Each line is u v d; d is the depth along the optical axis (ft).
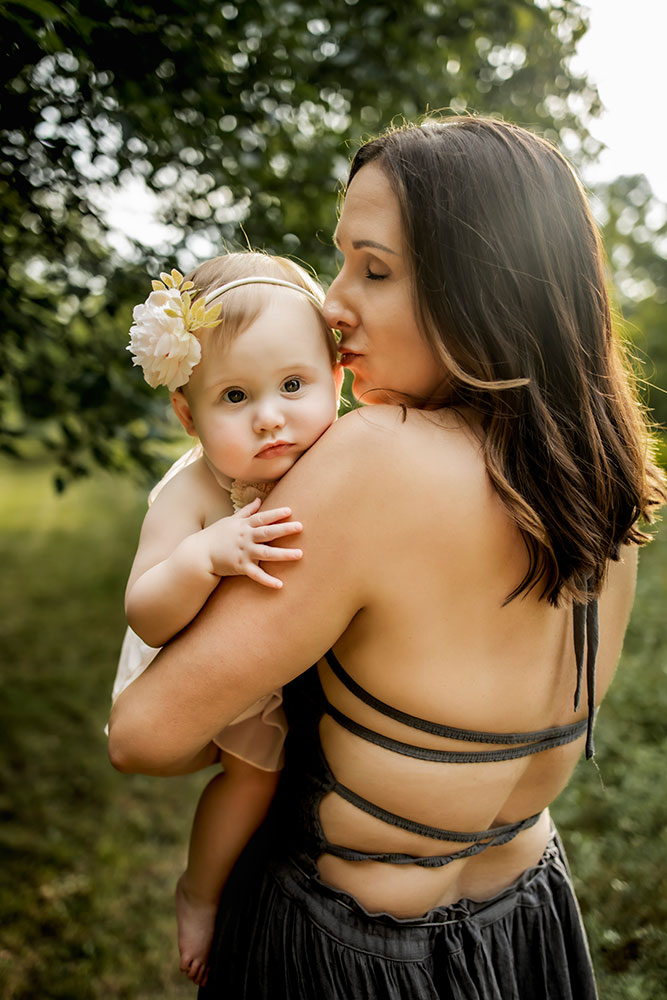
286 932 4.13
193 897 4.86
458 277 3.52
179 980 8.89
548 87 10.77
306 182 9.93
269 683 3.67
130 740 3.80
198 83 7.06
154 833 11.75
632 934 7.97
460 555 3.46
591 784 10.60
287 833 4.30
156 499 4.30
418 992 3.93
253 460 3.91
